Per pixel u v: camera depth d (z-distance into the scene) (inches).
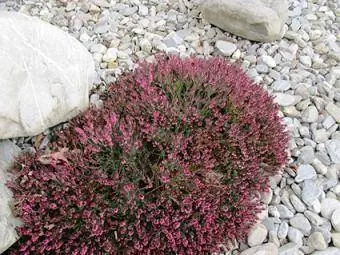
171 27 35.2
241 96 25.5
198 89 25.4
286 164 27.4
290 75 32.7
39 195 22.1
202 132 23.8
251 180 24.6
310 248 24.8
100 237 21.7
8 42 23.6
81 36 33.8
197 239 22.4
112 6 36.3
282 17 34.3
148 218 21.7
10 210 22.1
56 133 24.9
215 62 27.8
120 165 22.5
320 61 34.2
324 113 30.8
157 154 23.2
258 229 24.7
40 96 23.7
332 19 38.0
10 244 21.5
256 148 25.1
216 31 35.2
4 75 22.8
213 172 23.1
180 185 22.3
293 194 26.9
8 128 23.1
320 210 26.2
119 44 33.5
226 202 23.5
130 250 21.4
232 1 33.8
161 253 21.9
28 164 23.3
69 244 21.6
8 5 35.8
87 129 22.8
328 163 28.4
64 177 22.1
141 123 23.1
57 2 36.4
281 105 30.7
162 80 25.6
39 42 24.7
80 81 25.6
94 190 22.1
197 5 37.0
